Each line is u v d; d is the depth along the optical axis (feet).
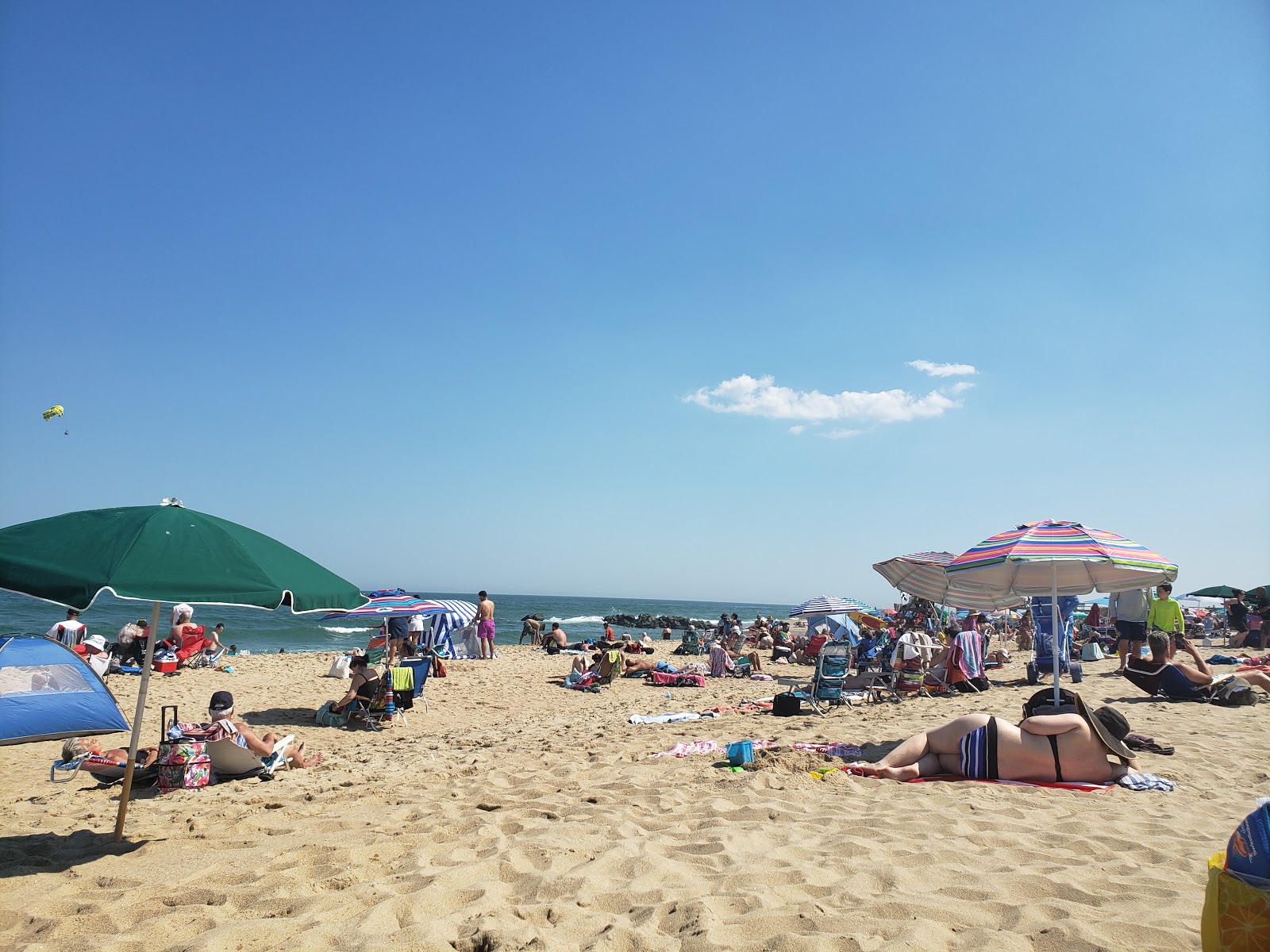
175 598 12.58
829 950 9.52
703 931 10.09
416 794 18.81
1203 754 21.27
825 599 58.44
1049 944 9.77
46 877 12.76
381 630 52.47
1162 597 38.42
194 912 11.11
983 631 61.21
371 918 10.58
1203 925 8.33
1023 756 18.52
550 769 21.84
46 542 13.04
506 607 295.48
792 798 17.10
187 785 20.48
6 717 14.80
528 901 11.47
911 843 13.75
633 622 189.47
